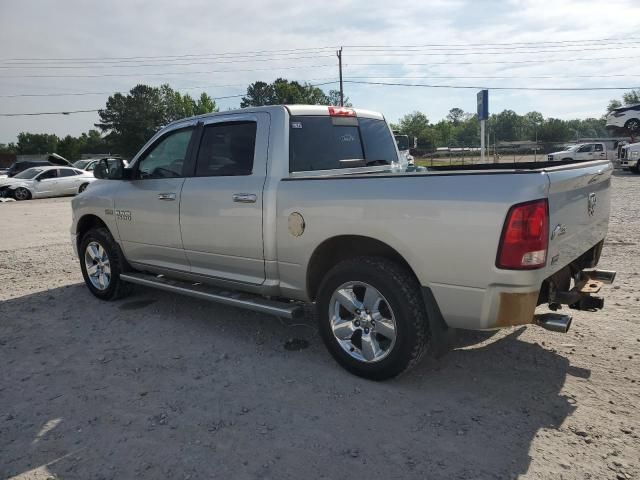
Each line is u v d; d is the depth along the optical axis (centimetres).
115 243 578
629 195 1518
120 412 349
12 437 324
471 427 317
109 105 9331
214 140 474
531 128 12625
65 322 536
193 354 441
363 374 380
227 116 468
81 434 324
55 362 436
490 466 279
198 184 474
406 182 347
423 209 335
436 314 346
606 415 325
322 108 476
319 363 415
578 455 286
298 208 400
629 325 465
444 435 309
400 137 1297
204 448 305
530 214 302
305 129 450
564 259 344
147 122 9194
